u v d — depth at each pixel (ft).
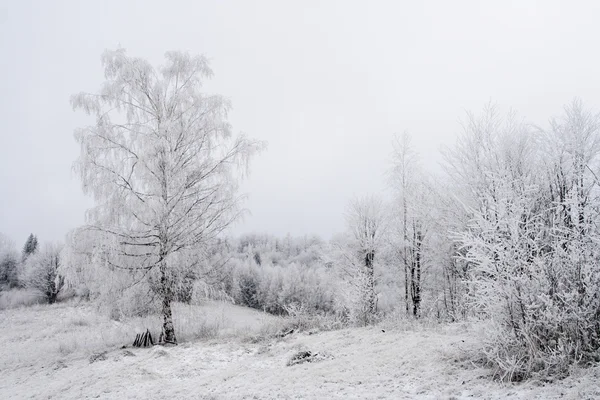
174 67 51.03
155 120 49.08
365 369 26.48
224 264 49.55
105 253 42.55
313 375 26.66
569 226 25.79
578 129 36.29
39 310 113.80
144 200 44.39
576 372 18.86
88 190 43.55
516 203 23.29
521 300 21.89
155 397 25.67
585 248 21.84
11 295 147.23
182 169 46.78
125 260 44.04
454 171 50.98
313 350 35.06
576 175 29.45
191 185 47.88
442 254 57.98
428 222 58.03
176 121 47.50
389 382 23.17
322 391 22.86
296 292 168.96
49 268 144.87
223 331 52.49
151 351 40.09
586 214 22.76
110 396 27.25
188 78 51.16
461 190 49.90
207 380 28.81
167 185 46.21
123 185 45.11
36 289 147.02
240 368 31.68
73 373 35.35
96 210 42.80
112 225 43.75
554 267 21.91
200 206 47.55
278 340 43.09
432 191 56.95
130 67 47.44
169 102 49.88
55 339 68.59
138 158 44.57
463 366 23.89
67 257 41.19
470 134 49.42
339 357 31.45
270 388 24.70
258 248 278.67
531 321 21.71
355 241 75.05
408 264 65.10
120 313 44.32
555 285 21.84
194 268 47.70
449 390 19.90
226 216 47.42
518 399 17.44
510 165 39.99
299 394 22.74
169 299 45.73
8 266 196.44
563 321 21.11
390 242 68.23
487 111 49.34
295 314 58.03
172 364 34.96
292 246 288.10
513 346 21.93
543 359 20.12
